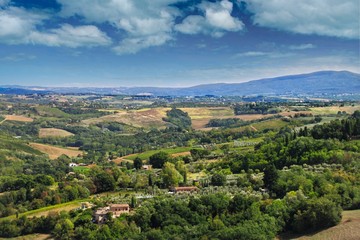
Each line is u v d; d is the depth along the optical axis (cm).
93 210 14262
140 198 15188
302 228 10388
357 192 11362
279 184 13375
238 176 16575
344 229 9619
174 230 11194
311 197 11750
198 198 12850
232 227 10544
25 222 13900
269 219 10600
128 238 11288
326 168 14488
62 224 13125
